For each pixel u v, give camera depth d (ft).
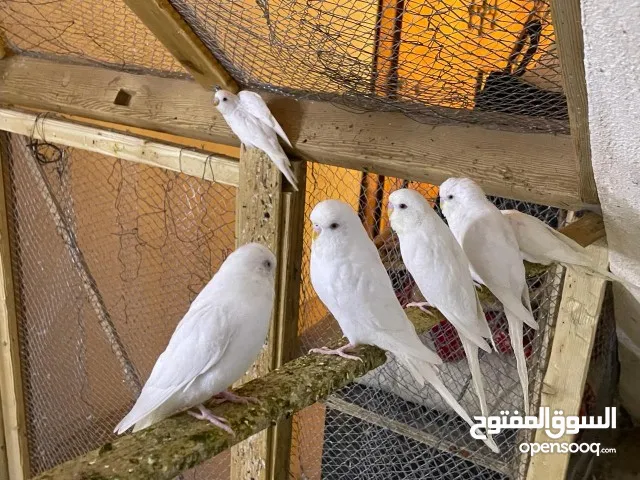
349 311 2.50
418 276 2.59
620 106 2.11
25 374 6.23
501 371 4.24
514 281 2.82
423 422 4.76
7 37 5.13
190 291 5.73
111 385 6.50
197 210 5.60
